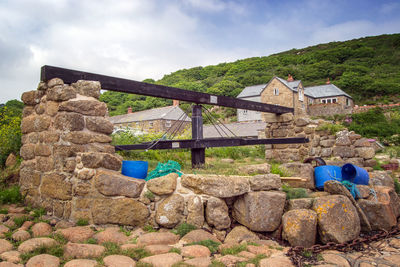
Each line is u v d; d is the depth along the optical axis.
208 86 76.06
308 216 3.68
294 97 42.22
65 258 2.75
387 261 3.22
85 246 2.97
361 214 4.12
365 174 5.17
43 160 4.18
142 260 2.84
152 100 56.16
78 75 4.32
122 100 63.09
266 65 82.56
